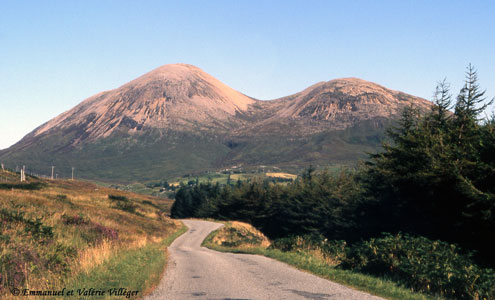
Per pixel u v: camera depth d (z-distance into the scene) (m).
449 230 25.52
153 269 13.09
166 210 187.38
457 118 30.41
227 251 28.89
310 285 10.59
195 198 155.62
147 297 8.97
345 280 11.35
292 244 22.34
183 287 10.34
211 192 152.75
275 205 92.31
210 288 10.14
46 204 30.45
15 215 15.72
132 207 63.84
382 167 35.28
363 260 13.41
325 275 12.52
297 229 75.06
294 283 10.94
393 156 32.38
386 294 9.50
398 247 12.80
